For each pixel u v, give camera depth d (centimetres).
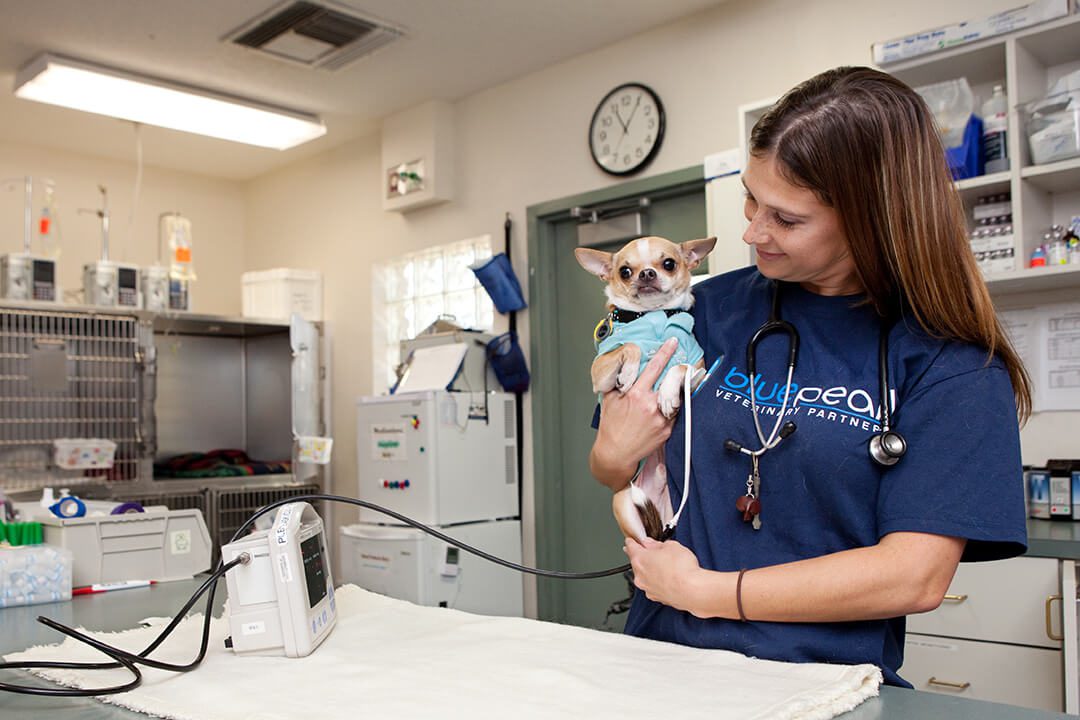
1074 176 239
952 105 254
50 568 172
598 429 120
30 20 335
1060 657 204
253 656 104
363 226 489
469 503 367
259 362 512
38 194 479
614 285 126
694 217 355
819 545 96
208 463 462
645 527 106
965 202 261
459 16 343
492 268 386
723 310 115
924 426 89
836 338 100
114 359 403
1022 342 267
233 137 448
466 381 378
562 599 389
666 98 354
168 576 200
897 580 85
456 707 81
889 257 89
